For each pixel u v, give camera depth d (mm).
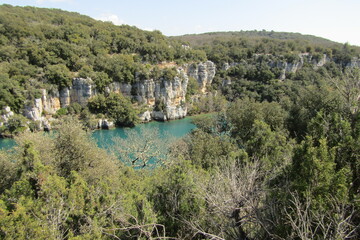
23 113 62125
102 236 9805
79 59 77375
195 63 100375
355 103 12289
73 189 10867
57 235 8617
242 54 116875
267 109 37156
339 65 103938
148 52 93438
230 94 104312
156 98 83375
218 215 9852
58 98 69375
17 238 7793
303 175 8781
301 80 98375
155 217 11227
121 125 74250
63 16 107625
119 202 11133
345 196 7547
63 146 19562
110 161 22250
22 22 81812
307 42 139625
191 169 14383
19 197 10383
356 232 7402
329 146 10141
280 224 7891
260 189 9242
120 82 78812
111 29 103375
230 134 38656
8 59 69125
